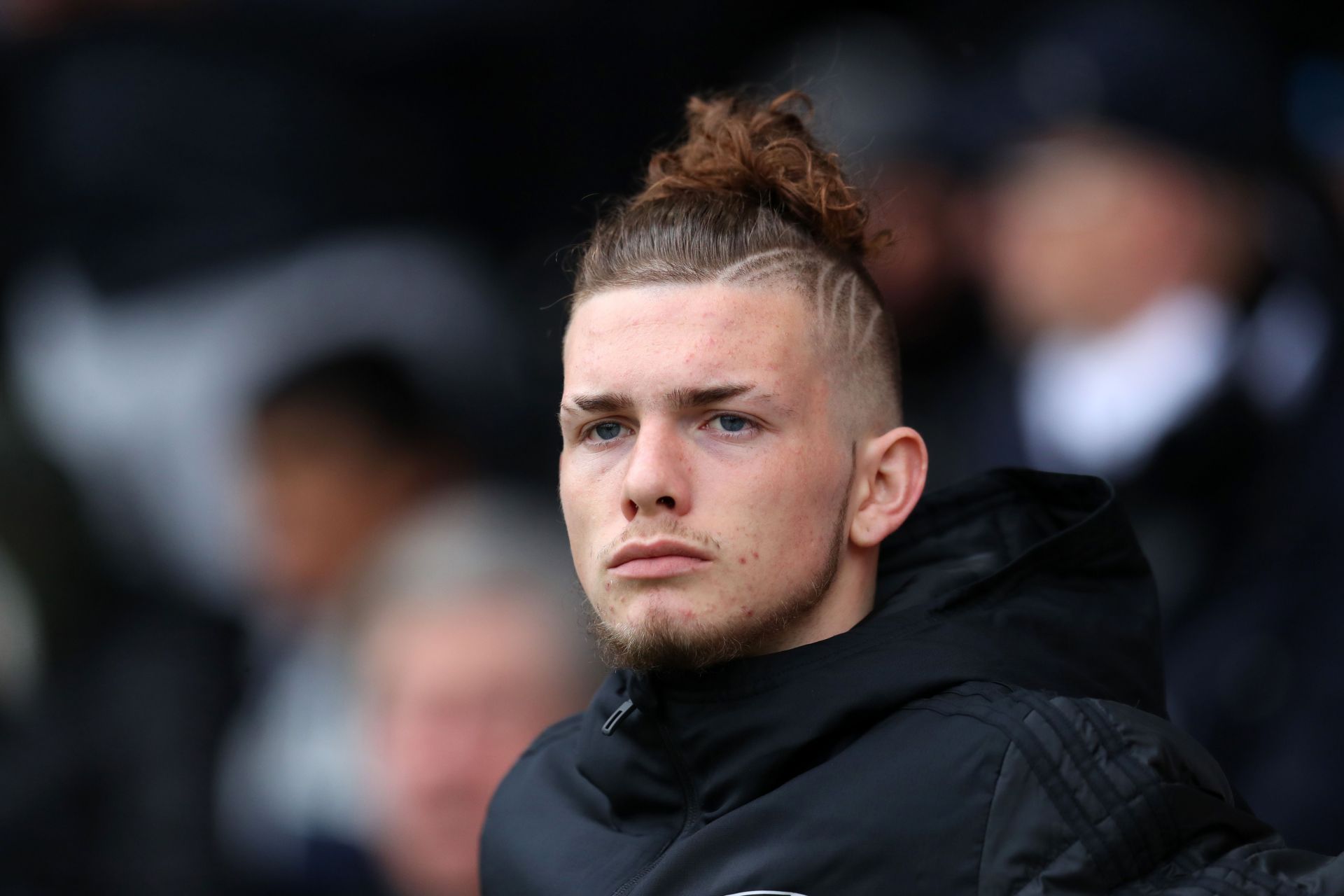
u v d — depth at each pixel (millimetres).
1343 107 14258
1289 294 11977
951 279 13914
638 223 6215
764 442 5848
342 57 15695
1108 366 12297
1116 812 5492
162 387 14430
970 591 6156
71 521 13836
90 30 15523
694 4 16391
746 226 6117
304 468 13406
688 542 5777
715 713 5977
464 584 11625
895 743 5758
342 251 15102
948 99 14180
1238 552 11047
